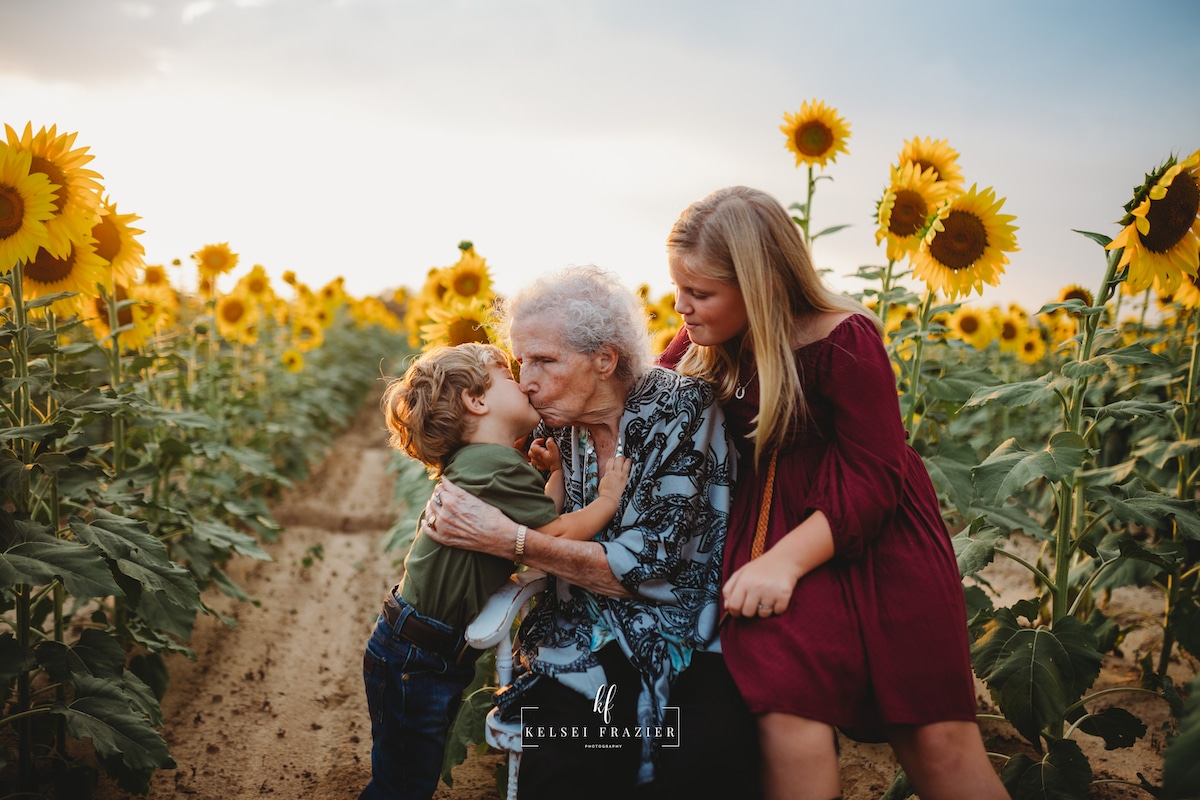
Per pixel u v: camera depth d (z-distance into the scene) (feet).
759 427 6.44
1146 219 7.36
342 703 11.51
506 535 6.25
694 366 7.53
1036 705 7.28
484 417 6.77
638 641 6.33
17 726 8.08
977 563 8.13
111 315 10.88
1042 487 16.80
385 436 33.91
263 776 9.58
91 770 8.32
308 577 16.53
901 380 10.85
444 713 6.67
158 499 12.44
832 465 6.38
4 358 8.14
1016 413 21.34
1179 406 9.87
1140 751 9.98
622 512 6.70
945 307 9.99
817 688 5.86
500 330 7.61
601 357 6.72
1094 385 13.71
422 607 6.50
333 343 39.93
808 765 5.80
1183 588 10.55
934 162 11.18
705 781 5.84
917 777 6.06
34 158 7.80
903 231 10.09
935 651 5.99
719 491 6.88
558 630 6.66
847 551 6.13
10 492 7.34
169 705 11.12
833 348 6.45
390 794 6.64
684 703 6.21
